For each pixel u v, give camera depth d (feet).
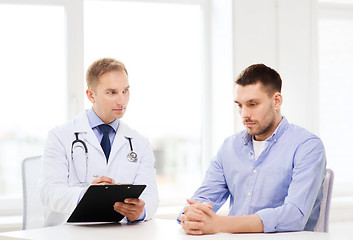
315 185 7.56
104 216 7.77
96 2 12.72
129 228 7.54
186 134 13.44
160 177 13.25
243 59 12.69
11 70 12.17
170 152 13.32
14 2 12.09
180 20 13.38
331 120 14.07
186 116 13.44
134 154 8.81
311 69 13.17
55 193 8.10
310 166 7.63
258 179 8.13
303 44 13.12
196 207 7.04
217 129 13.20
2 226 10.96
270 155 8.13
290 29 13.01
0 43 12.11
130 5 12.98
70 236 6.92
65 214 8.49
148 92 13.14
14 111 12.19
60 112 12.44
